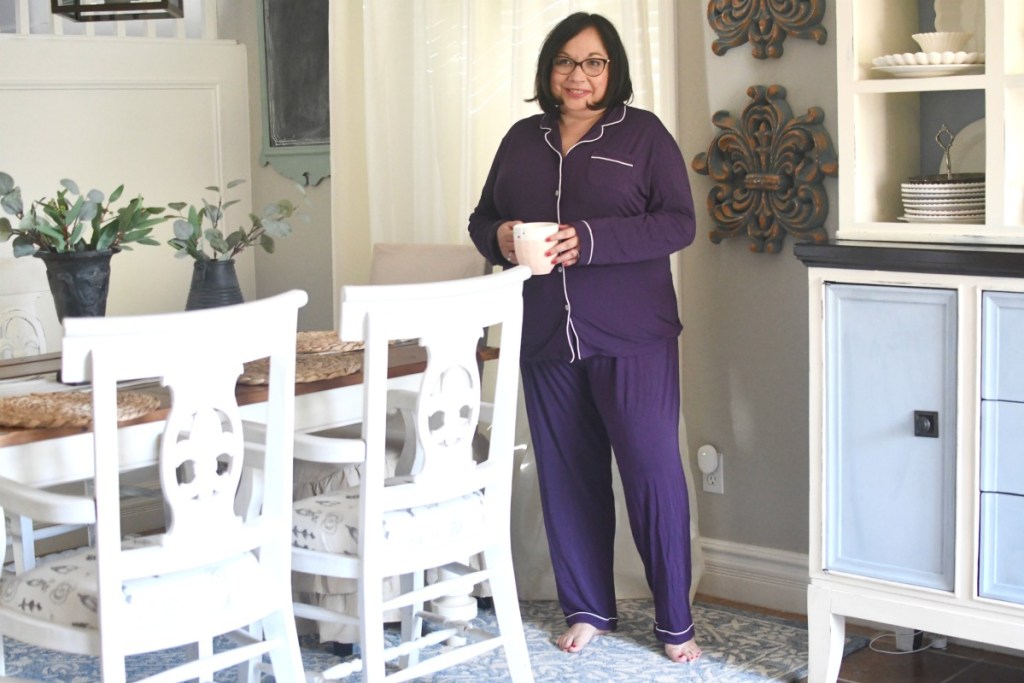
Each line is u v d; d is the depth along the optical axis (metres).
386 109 3.94
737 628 3.29
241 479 2.68
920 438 2.60
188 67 4.39
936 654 3.09
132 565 2.06
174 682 2.19
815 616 2.79
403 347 3.16
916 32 3.00
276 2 4.42
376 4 3.91
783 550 3.42
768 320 3.34
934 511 2.60
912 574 2.64
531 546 3.51
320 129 4.36
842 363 2.68
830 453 2.72
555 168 2.97
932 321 2.55
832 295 2.68
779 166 3.19
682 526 3.04
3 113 4.00
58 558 2.30
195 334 2.04
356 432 3.48
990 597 2.54
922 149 3.03
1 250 3.98
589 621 3.18
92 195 2.93
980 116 2.93
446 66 3.78
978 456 2.52
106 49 4.18
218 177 4.52
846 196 2.80
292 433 2.26
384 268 3.63
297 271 4.54
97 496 1.98
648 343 2.96
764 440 3.41
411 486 2.42
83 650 2.10
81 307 2.92
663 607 3.06
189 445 2.09
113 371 1.96
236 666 3.11
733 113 3.31
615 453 3.04
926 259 2.52
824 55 3.13
